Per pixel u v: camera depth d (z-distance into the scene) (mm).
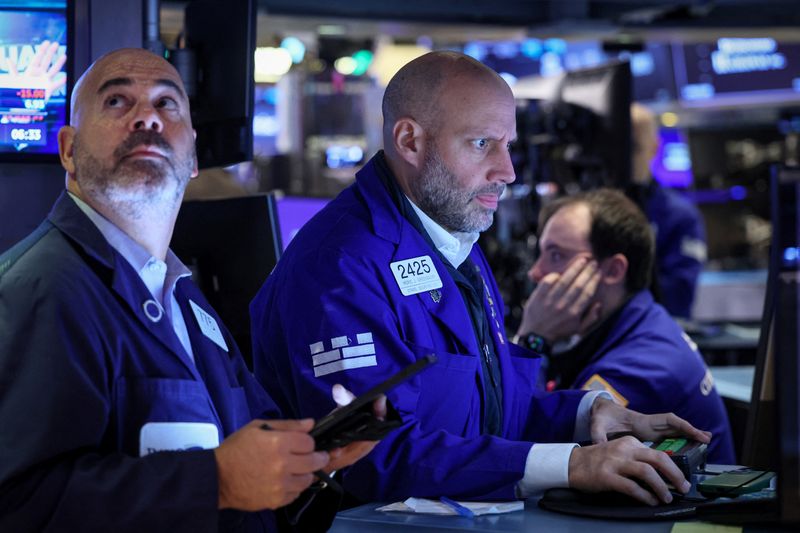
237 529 1739
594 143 4164
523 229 4223
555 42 6961
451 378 2107
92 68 1792
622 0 4703
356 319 2027
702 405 2852
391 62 7094
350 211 2168
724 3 4957
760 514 1675
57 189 2502
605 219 2922
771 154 7875
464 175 2182
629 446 1907
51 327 1549
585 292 2914
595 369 2855
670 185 8133
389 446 1977
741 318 6961
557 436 2359
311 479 1528
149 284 1764
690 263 5582
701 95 6941
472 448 1961
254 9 2477
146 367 1635
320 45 6730
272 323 2158
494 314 2379
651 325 2902
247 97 2479
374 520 1827
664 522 1771
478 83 2184
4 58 2354
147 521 1490
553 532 1719
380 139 6633
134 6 2518
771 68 6820
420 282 2121
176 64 2564
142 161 1709
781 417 1532
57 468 1509
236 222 2586
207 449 1577
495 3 4762
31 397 1518
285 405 2180
